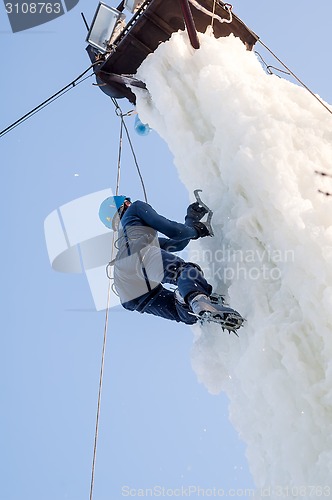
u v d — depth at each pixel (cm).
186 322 1320
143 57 1780
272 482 1151
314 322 1159
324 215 1241
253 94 1434
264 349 1186
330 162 1337
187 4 1555
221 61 1536
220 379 1305
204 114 1488
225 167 1383
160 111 1567
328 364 1116
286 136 1350
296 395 1145
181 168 1523
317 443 1101
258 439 1213
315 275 1173
